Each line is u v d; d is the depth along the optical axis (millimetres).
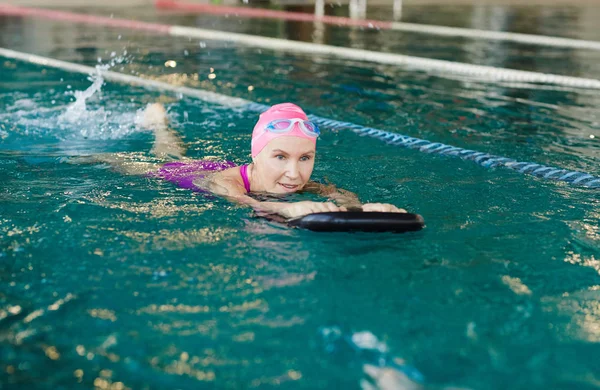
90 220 2139
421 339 1478
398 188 2600
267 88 5070
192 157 3012
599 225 2236
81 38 7914
